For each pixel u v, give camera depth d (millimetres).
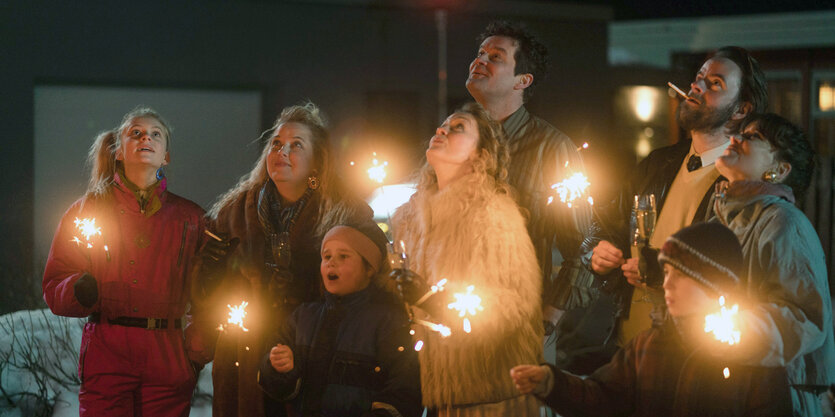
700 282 4348
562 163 6043
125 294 6137
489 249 5215
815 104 19547
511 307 5160
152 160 6238
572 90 20062
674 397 4496
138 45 15883
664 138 22719
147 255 6223
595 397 4605
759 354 4301
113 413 6117
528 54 6180
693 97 5453
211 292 6055
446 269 5277
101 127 15656
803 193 5055
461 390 5219
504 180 5598
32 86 15133
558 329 8719
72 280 6000
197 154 16438
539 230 6027
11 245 14742
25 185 15023
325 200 6242
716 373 4438
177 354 6262
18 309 10711
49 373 8148
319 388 5586
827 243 15953
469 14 18812
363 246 5688
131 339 6105
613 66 21125
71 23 15375
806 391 4703
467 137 5430
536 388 4555
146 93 15984
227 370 6160
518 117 6219
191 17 16281
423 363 5355
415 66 18328
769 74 20203
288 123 6277
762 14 20969
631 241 5465
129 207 6285
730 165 4863
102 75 15641
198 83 16391
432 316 4898
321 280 6145
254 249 6207
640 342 4676
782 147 4816
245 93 16812
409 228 5602
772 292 4547
